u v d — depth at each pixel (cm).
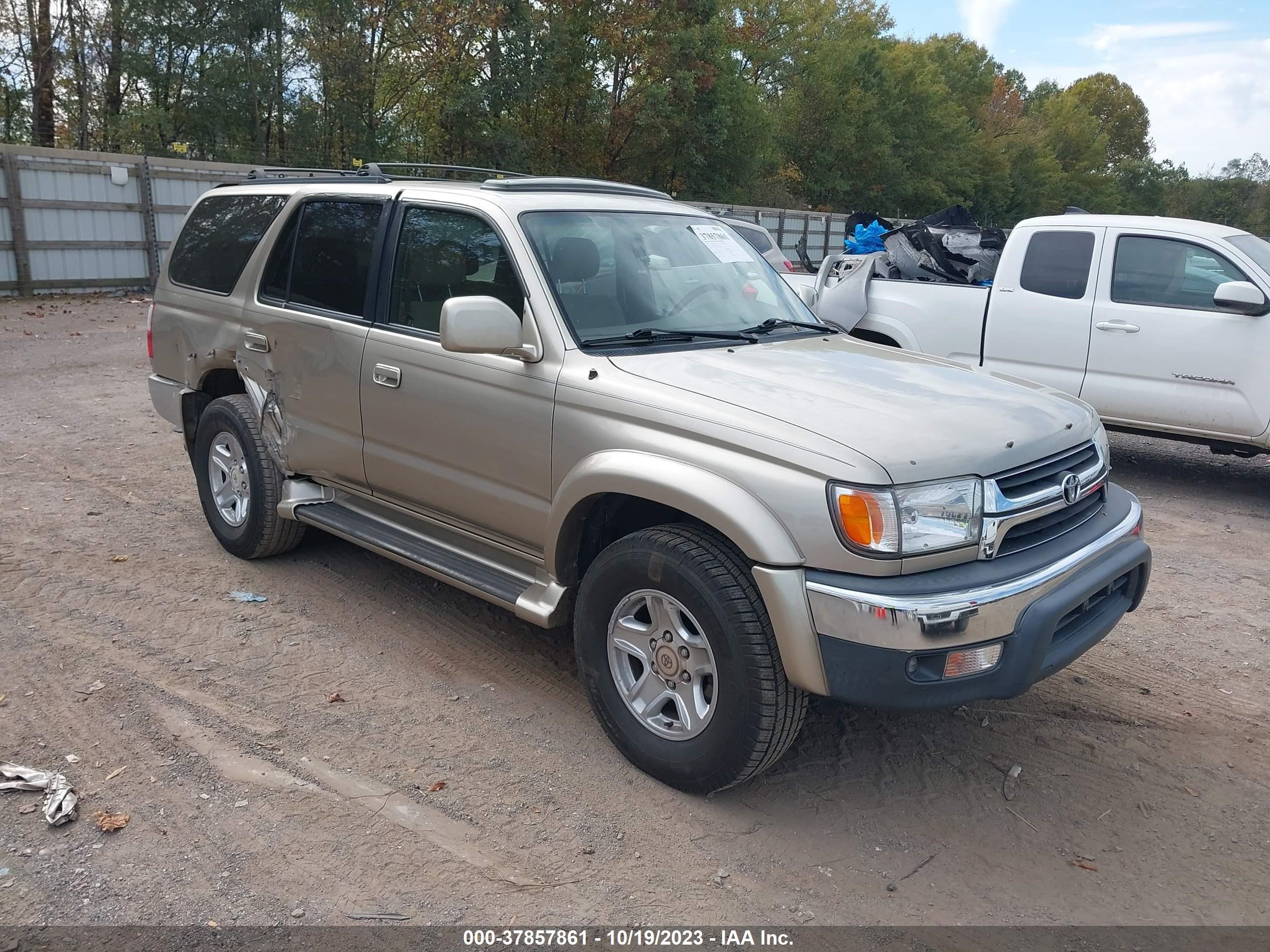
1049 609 298
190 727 363
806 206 4875
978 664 292
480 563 405
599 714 354
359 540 445
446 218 415
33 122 2666
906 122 5462
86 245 1770
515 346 353
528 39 2969
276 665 416
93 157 1747
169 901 273
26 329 1354
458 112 2959
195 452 554
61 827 302
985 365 802
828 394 334
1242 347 683
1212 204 10388
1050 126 8125
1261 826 333
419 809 320
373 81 2981
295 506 483
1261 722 403
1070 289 758
